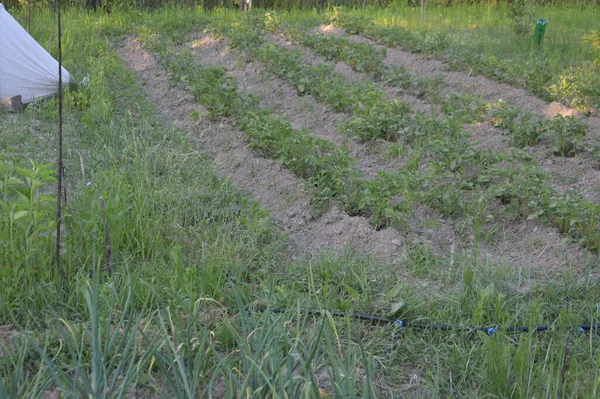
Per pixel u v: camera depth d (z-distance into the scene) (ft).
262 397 10.67
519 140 25.71
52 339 12.44
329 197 20.30
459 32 49.90
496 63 35.32
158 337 12.51
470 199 20.70
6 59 28.50
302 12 57.93
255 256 16.97
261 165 22.82
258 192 21.36
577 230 18.40
